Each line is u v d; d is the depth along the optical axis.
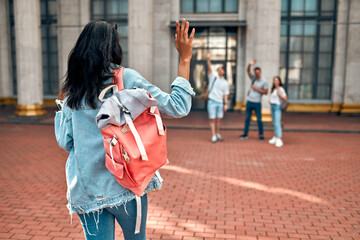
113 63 1.65
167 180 5.85
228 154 7.98
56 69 18.47
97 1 17.48
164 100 1.61
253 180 5.87
